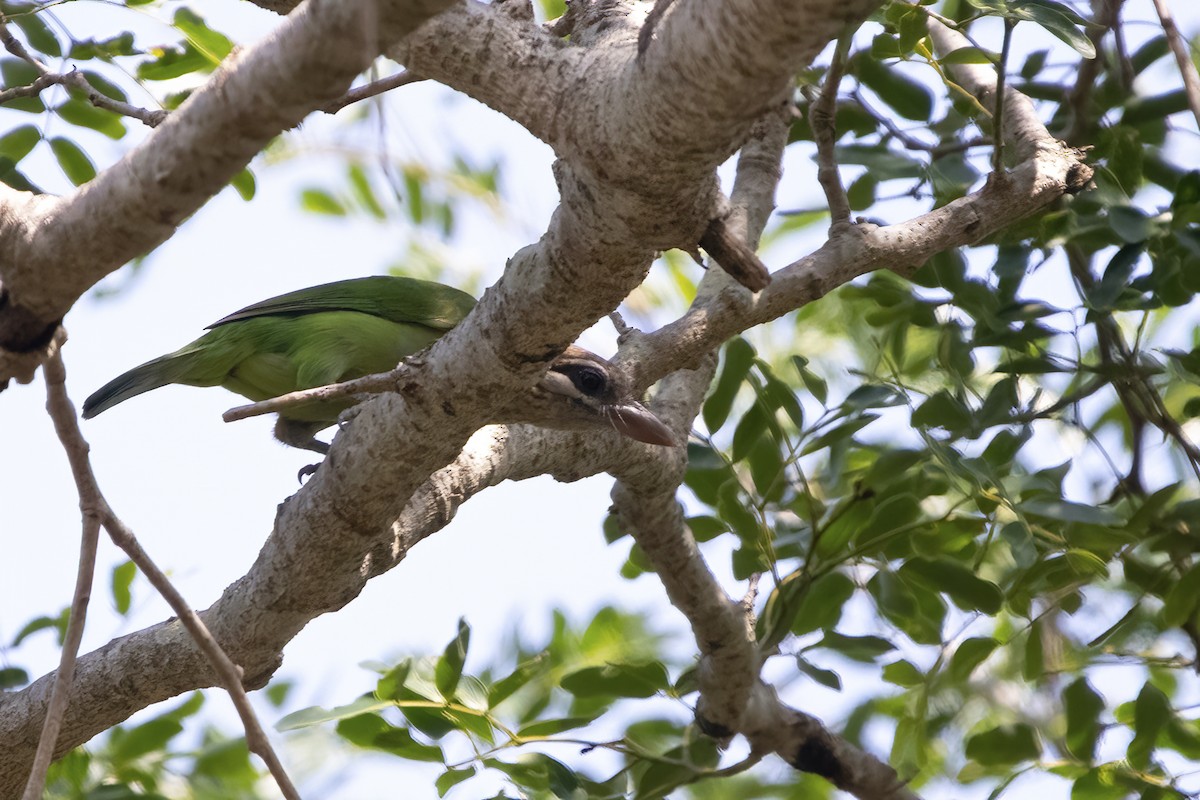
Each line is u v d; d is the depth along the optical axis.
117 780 9.20
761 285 5.39
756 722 9.66
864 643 9.64
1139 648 10.00
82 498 4.77
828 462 10.19
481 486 8.38
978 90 9.82
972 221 8.05
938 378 10.23
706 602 9.23
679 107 4.56
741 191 9.25
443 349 6.47
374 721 8.31
